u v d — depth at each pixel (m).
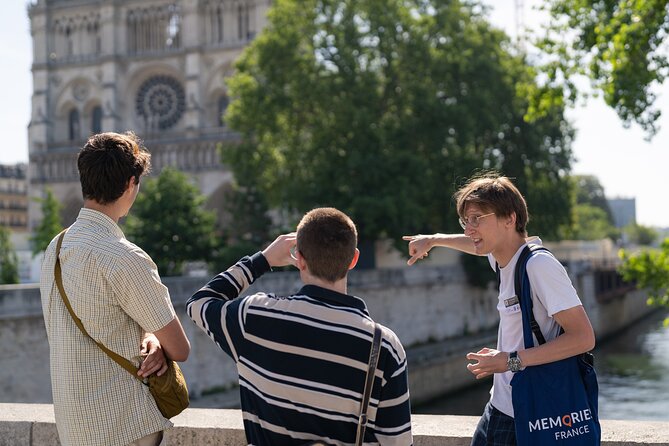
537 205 65.38
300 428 3.72
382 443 3.72
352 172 51.88
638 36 21.59
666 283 24.50
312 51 55.44
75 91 101.44
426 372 48.56
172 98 98.94
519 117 62.38
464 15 57.41
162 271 59.56
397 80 56.69
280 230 63.91
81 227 4.34
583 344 4.12
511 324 4.44
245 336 3.78
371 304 51.59
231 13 98.12
